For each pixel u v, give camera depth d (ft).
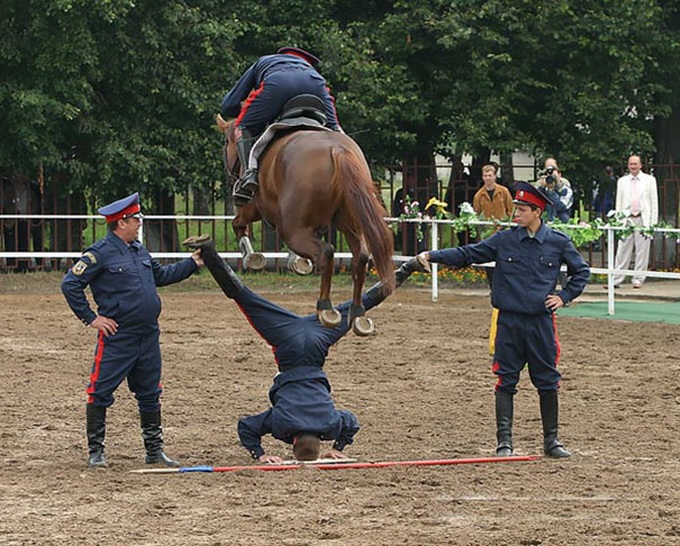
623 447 33.65
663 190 89.20
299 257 33.83
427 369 47.09
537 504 26.89
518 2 81.51
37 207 83.76
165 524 25.07
